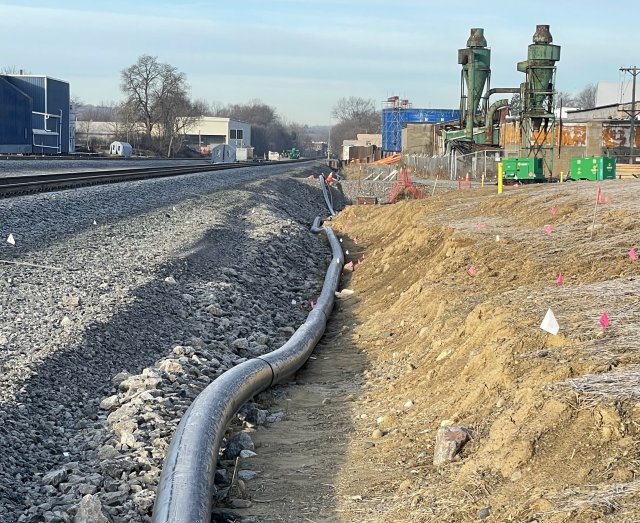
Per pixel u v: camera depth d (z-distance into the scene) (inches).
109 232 999.0
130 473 370.3
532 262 609.3
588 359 354.3
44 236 900.6
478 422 367.2
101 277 714.8
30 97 3971.5
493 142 2608.3
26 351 486.3
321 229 1537.9
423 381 479.2
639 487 262.1
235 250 1050.1
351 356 630.5
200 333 645.3
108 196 1375.5
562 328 406.3
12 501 331.3
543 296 489.7
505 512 281.7
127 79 5669.3
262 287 911.7
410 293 712.4
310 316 716.7
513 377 376.5
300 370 602.9
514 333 426.0
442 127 3469.5
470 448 352.2
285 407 510.9
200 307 717.9
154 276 757.3
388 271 920.9
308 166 4116.6
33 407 420.5
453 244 781.3
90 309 596.4
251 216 1477.6
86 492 342.3
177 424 429.7
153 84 5713.6
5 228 904.3
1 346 490.0
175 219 1214.9
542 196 970.7
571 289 499.2
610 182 1144.2
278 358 546.3
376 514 329.1
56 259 775.1
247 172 2910.9
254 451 430.3
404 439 406.6
